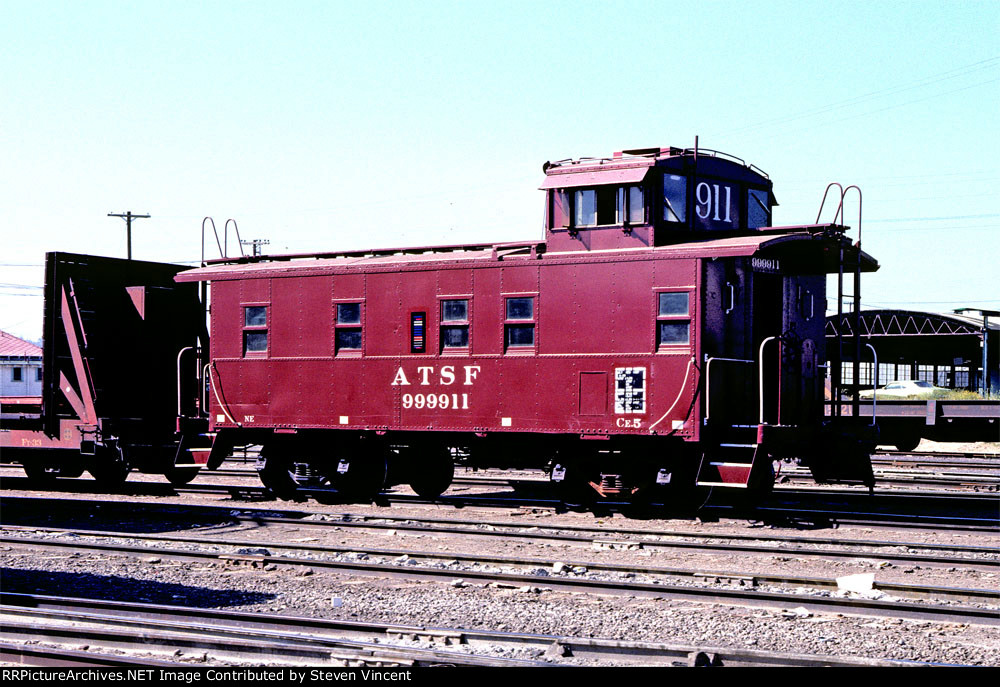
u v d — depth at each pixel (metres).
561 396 15.16
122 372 19.86
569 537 13.27
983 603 9.48
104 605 9.09
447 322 16.11
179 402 18.78
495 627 8.73
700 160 15.67
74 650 7.59
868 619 8.94
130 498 18.58
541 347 15.34
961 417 27.61
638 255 14.69
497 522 14.86
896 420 28.72
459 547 13.01
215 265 19.19
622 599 9.81
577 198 15.62
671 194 15.25
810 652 7.88
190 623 8.28
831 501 17.06
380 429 16.66
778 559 11.95
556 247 15.74
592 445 15.41
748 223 16.56
